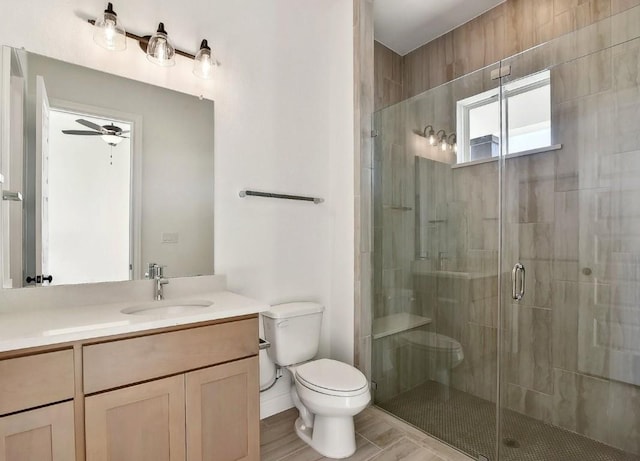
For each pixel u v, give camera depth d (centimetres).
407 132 239
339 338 242
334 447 173
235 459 143
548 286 203
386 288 241
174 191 177
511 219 214
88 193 155
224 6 193
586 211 190
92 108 155
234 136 198
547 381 203
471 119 221
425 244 240
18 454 98
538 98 202
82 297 151
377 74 288
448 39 277
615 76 179
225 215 194
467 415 216
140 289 166
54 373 104
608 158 182
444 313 235
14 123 139
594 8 200
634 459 171
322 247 244
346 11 241
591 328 189
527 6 230
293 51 226
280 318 193
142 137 169
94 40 151
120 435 115
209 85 189
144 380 120
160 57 162
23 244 140
